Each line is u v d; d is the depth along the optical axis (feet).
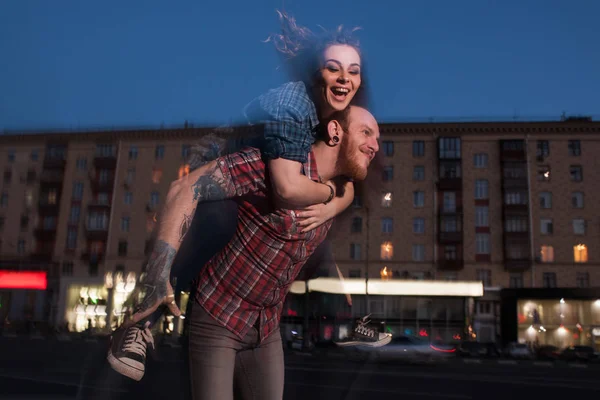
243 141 4.28
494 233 164.55
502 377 48.16
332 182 4.70
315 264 5.63
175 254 4.00
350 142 4.47
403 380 37.65
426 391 30.63
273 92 4.17
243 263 4.37
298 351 22.70
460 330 146.92
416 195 167.94
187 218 4.04
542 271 161.27
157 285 3.87
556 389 36.01
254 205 4.31
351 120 4.46
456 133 169.27
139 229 173.99
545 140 167.02
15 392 18.35
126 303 4.00
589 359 115.75
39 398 17.22
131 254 173.27
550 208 164.04
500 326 155.22
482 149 168.35
